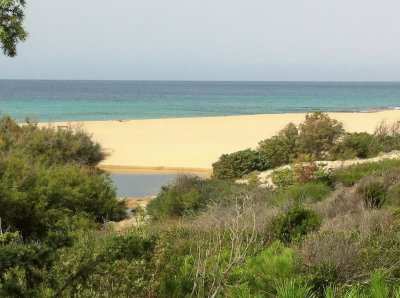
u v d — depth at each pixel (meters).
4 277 3.77
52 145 25.28
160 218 12.51
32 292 3.79
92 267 4.31
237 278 5.20
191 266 5.50
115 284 4.48
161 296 4.84
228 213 10.05
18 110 66.50
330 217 9.71
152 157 28.19
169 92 154.88
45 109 69.31
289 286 4.63
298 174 16.61
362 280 5.24
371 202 10.99
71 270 4.20
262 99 111.38
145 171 25.53
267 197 13.56
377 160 20.44
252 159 22.03
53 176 14.62
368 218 7.91
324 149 23.28
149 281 4.77
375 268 5.30
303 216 7.61
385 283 4.83
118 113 63.16
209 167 26.16
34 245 3.97
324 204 10.97
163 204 14.15
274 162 22.69
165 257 5.33
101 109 70.56
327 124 23.67
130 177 24.09
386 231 7.05
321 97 124.69
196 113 64.75
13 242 4.50
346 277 5.24
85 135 28.03
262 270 5.52
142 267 4.76
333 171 16.80
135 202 18.41
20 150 22.05
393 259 5.64
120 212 15.36
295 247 6.34
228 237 6.81
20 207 11.12
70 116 57.41
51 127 29.31
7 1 7.09
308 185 14.14
